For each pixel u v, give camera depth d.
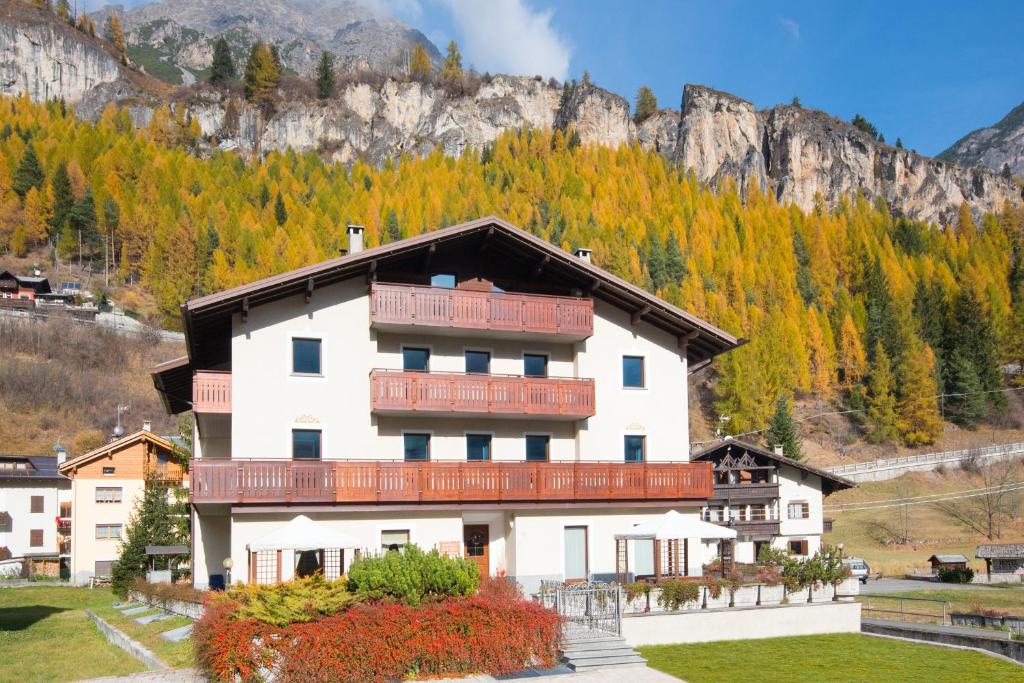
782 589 28.55
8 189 178.62
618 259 153.62
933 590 50.97
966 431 128.00
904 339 141.62
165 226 162.62
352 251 31.84
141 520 42.06
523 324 31.12
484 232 31.47
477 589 22.55
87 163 192.62
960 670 23.41
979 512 84.81
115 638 25.22
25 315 121.06
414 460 30.69
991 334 142.38
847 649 25.84
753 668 22.91
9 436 93.00
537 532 30.97
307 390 29.28
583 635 23.50
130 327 130.50
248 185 195.75
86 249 170.88
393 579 21.03
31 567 59.56
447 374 30.06
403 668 19.69
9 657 22.70
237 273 151.00
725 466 53.97
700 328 33.69
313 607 19.81
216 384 28.77
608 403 33.25
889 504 89.25
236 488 27.12
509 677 20.59
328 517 28.42
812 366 140.12
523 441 32.34
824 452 118.00
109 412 103.69
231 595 20.69
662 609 26.56
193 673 19.33
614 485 31.73
